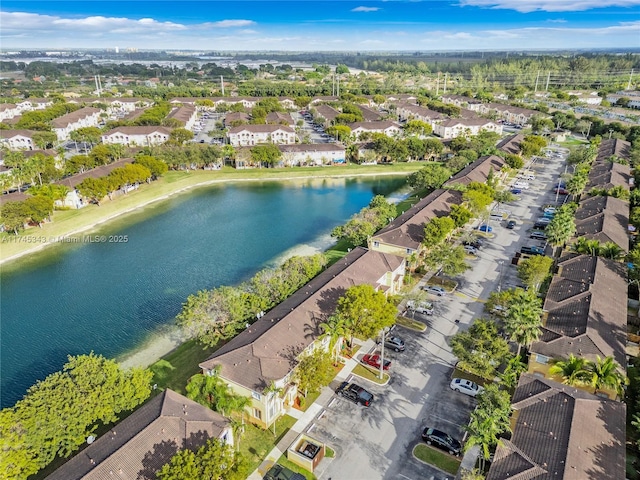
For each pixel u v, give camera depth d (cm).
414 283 9088
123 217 13625
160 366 6894
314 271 8431
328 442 5397
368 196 15538
